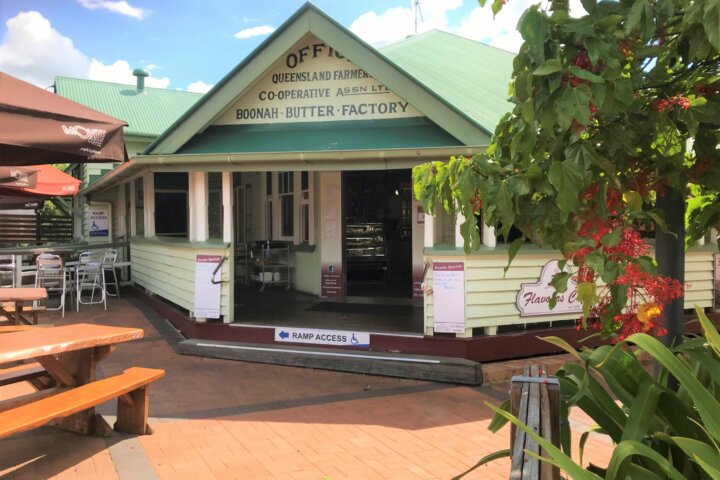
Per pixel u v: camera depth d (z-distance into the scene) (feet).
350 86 24.12
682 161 7.41
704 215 8.16
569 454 8.43
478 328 23.09
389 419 17.22
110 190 53.11
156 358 24.48
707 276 27.99
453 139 21.94
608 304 7.16
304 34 23.40
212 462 13.93
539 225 7.00
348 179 35.78
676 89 7.22
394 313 28.35
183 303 28.63
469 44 37.37
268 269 39.22
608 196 7.09
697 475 7.74
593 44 5.77
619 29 6.29
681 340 8.75
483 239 22.59
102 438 15.39
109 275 48.44
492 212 6.98
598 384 8.35
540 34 5.81
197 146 24.54
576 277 7.19
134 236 44.50
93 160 16.80
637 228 8.21
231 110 25.21
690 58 6.46
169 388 20.22
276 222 40.19
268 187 41.50
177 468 13.57
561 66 5.67
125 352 25.44
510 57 35.40
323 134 23.75
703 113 6.61
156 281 35.78
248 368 23.02
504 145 7.54
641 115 7.18
